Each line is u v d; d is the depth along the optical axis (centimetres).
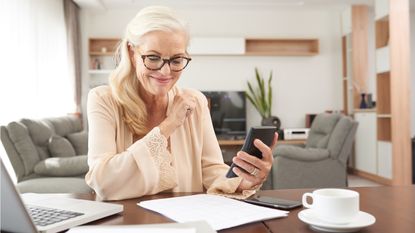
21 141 303
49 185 279
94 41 590
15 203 58
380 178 490
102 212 85
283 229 77
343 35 605
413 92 586
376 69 490
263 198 104
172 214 87
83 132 436
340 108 618
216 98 599
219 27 611
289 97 618
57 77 499
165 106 129
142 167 104
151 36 106
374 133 504
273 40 609
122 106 124
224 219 83
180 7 590
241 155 102
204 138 137
